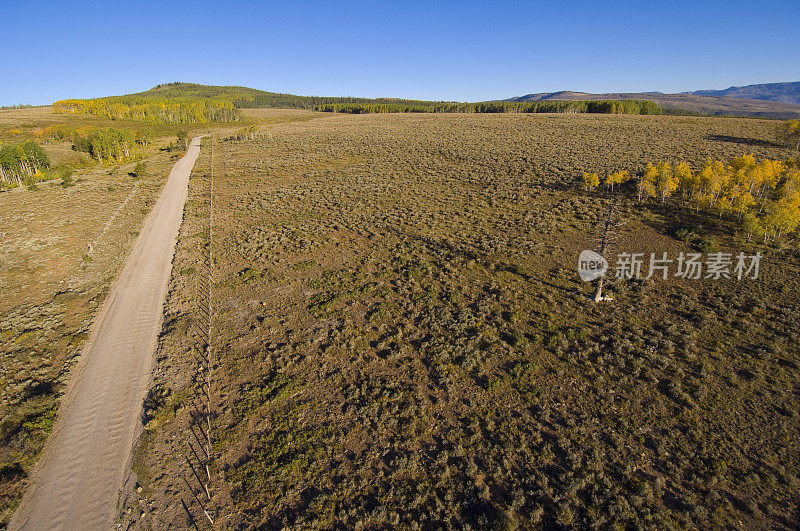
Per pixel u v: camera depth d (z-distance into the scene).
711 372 20.25
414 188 56.25
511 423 18.06
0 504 15.15
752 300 25.83
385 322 26.14
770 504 14.05
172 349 24.20
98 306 29.33
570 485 14.93
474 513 14.29
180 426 18.72
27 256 37.41
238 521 14.43
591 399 19.14
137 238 42.75
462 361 21.88
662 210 41.25
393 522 14.08
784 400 18.33
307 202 53.19
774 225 32.31
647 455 16.19
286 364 22.41
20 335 25.62
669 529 13.35
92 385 21.56
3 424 18.92
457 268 32.97
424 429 17.88
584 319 25.45
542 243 36.50
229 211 51.03
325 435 17.84
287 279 32.47
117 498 15.49
